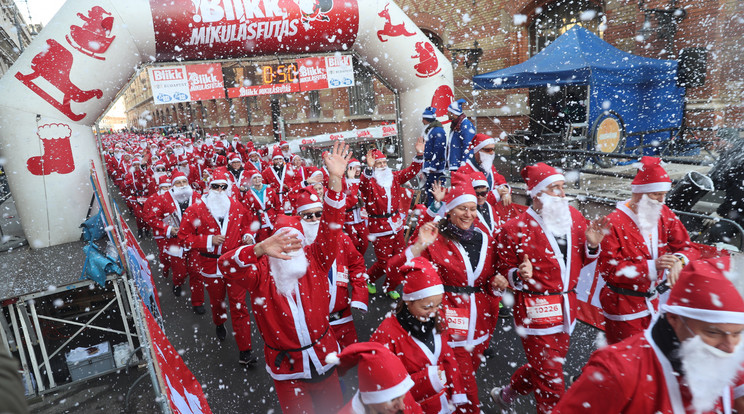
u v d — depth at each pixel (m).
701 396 1.53
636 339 1.67
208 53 8.20
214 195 5.31
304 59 9.09
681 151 10.41
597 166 9.37
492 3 14.74
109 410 4.27
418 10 17.62
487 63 15.30
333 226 2.88
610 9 12.27
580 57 9.77
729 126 10.47
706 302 1.46
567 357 4.45
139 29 7.30
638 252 3.37
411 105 9.98
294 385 3.02
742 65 10.20
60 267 5.12
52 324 5.21
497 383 4.18
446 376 2.62
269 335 2.98
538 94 13.77
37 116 6.70
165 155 14.28
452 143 6.92
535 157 9.29
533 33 14.35
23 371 4.51
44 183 6.83
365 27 8.88
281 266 2.81
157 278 7.93
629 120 10.86
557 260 3.22
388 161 15.51
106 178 7.66
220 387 4.50
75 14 6.86
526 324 3.33
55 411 4.34
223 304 5.38
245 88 8.94
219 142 16.02
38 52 6.71
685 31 10.89
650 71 10.03
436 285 2.41
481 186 4.29
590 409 1.65
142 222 10.56
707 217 5.04
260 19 8.03
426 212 4.23
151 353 2.80
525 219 3.30
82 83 6.92
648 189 3.24
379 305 5.98
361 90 21.69
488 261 3.34
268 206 7.20
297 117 26.52
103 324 5.38
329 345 3.06
